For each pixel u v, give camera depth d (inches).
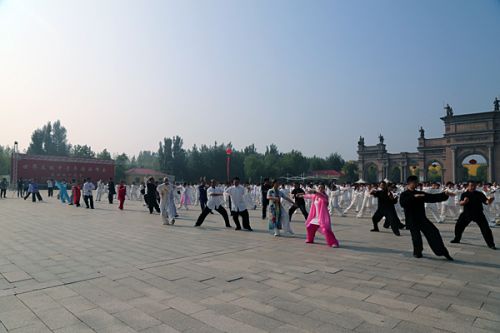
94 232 434.9
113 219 589.6
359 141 2508.6
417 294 193.9
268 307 173.3
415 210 300.4
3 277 227.0
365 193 663.8
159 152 3366.1
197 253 306.8
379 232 457.1
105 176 2603.3
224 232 447.5
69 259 280.5
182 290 200.4
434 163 2186.3
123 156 3767.2
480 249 336.5
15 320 156.7
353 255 302.7
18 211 740.7
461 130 1991.9
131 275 232.2
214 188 502.6
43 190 2142.0
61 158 2401.6
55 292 196.5
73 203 957.8
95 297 188.1
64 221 554.9
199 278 225.3
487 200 348.2
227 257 290.7
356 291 199.2
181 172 3316.9
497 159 1862.7
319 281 219.5
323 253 311.1
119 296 189.8
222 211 499.8
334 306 174.7
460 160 2000.5
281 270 246.8
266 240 384.8
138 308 171.8
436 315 162.9
